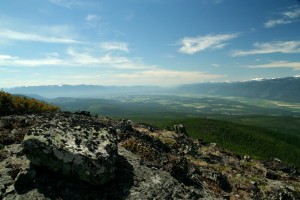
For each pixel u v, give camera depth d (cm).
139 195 1791
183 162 2488
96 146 1877
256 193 2792
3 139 2153
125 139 2731
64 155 1725
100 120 3403
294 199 2956
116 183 1845
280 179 3628
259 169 3747
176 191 1986
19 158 1912
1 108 3027
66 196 1645
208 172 2802
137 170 2081
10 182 1666
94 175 1698
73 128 1989
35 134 1806
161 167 2284
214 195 2291
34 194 1606
